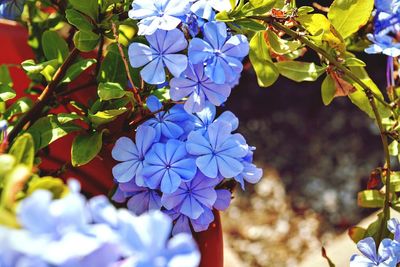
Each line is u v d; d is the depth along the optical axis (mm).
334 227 1279
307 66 523
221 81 459
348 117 1467
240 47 465
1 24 592
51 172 516
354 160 1394
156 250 351
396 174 536
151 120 480
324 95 534
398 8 532
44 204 343
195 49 460
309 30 504
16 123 497
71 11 491
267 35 505
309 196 1328
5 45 578
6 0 550
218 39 464
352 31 518
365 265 497
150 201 479
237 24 487
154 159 465
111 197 501
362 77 538
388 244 494
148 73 464
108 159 544
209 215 479
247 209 1294
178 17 465
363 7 510
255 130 1453
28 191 390
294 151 1415
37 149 480
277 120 1471
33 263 334
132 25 506
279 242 1244
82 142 486
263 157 1404
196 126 480
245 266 1215
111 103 496
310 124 1463
